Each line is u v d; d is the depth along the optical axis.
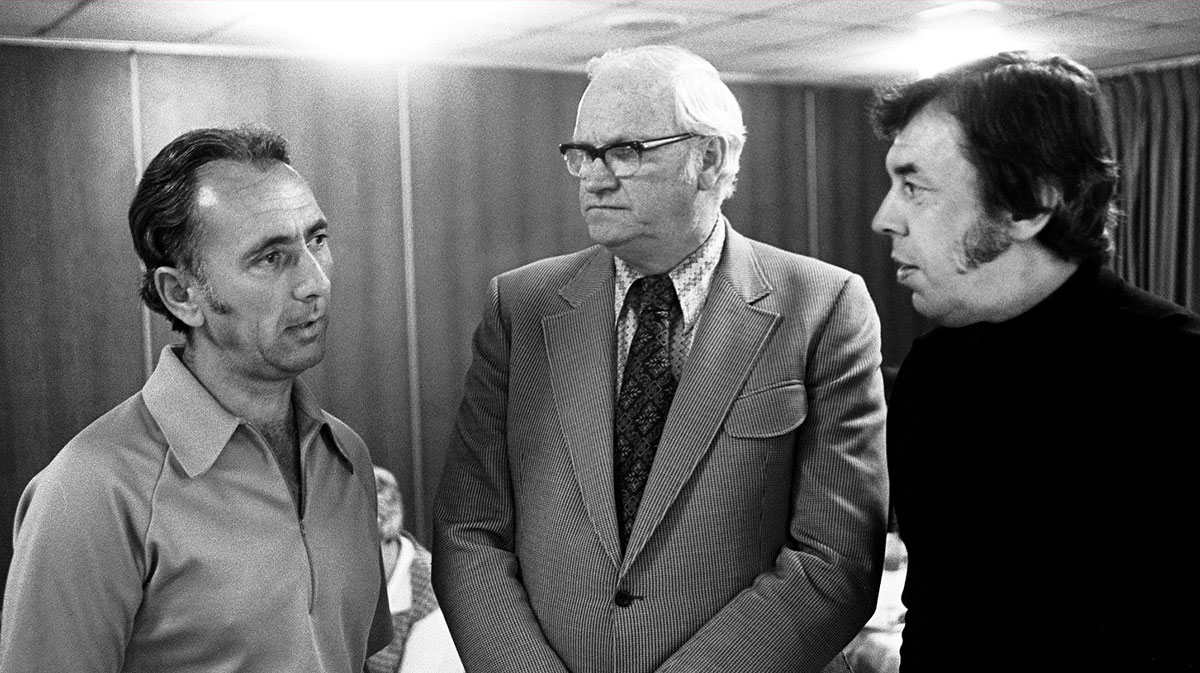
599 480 1.56
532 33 4.28
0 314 4.17
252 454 1.37
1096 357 1.20
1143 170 5.75
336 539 1.43
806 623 1.49
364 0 3.66
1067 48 5.01
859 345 1.62
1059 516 1.21
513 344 1.72
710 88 1.53
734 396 1.56
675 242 1.56
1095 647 1.17
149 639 1.32
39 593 1.24
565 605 1.55
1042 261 1.22
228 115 4.53
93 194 4.30
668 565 1.52
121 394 4.41
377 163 4.87
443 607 1.65
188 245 1.29
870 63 5.24
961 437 1.30
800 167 6.00
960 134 1.17
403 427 5.02
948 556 1.31
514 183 5.21
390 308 4.95
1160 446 1.13
